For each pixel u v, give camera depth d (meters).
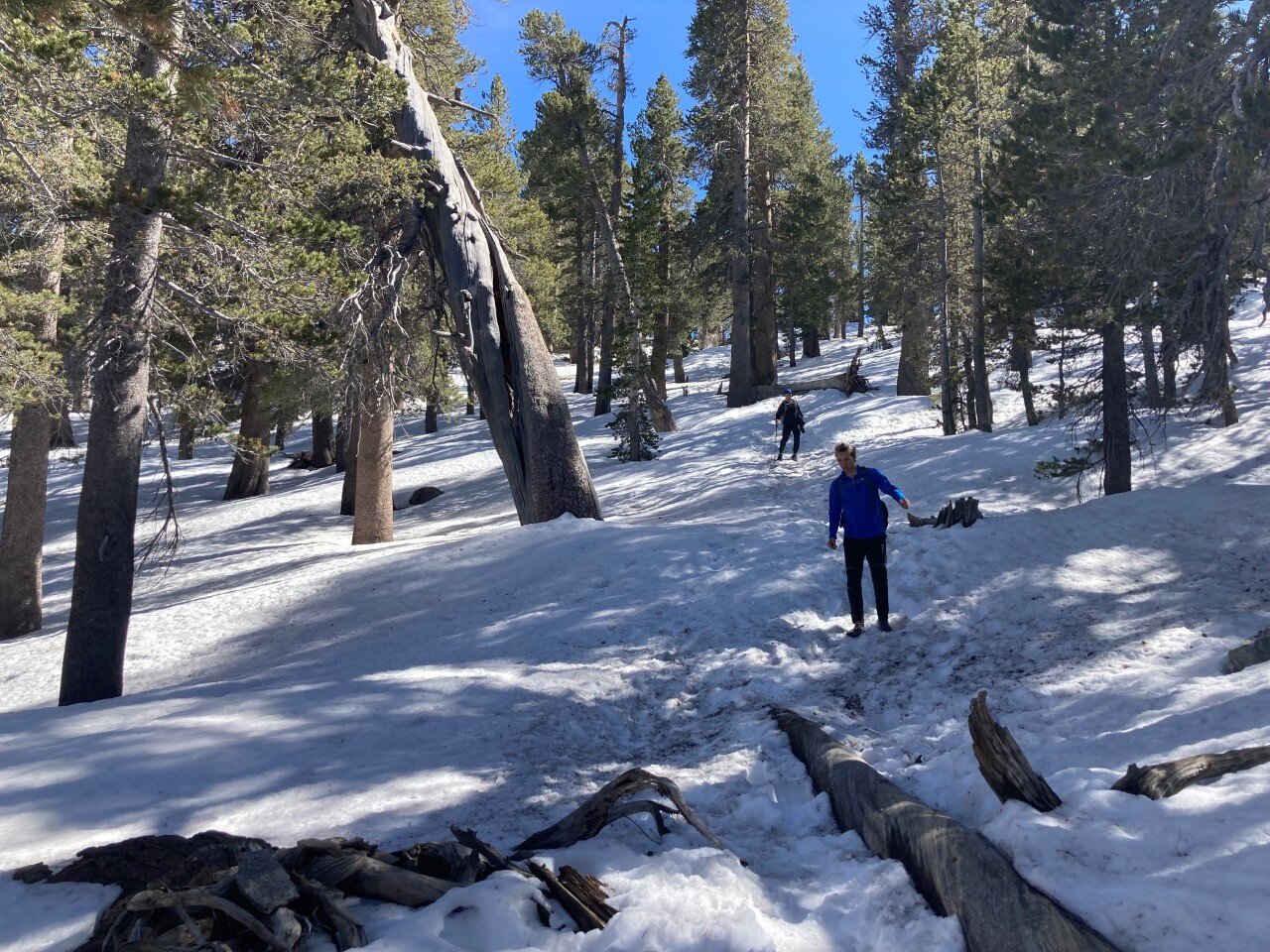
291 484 29.94
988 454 17.94
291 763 4.77
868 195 31.12
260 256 9.81
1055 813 3.09
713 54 28.92
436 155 15.80
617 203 32.09
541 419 14.98
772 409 28.64
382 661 7.30
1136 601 6.67
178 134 8.86
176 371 10.55
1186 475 15.55
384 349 17.11
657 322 31.45
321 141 12.02
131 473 8.88
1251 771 3.08
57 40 7.21
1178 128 9.91
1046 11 13.31
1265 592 6.49
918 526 9.24
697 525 11.63
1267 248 10.73
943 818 3.11
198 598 13.76
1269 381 19.58
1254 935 2.26
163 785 4.50
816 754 4.37
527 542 11.70
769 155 31.44
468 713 5.55
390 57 15.87
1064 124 12.41
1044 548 8.03
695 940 2.63
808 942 2.68
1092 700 4.83
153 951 2.57
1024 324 15.85
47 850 3.82
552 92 28.52
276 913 2.79
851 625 7.07
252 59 9.68
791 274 35.19
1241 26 10.25
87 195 8.60
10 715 6.54
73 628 8.60
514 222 24.95
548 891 3.00
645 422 24.58
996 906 2.59
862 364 38.06
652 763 4.90
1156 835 2.80
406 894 3.01
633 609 7.74
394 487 26.14
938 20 29.94
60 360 10.92
